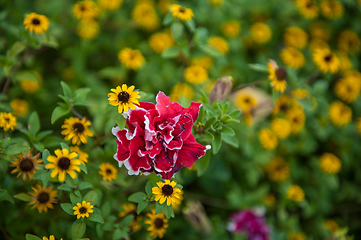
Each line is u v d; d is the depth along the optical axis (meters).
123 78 0.67
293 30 0.77
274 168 0.65
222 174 0.63
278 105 0.65
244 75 0.73
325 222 0.65
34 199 0.48
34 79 0.54
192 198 0.63
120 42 0.73
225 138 0.50
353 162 0.70
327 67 0.61
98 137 0.51
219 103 0.50
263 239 0.59
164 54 0.56
